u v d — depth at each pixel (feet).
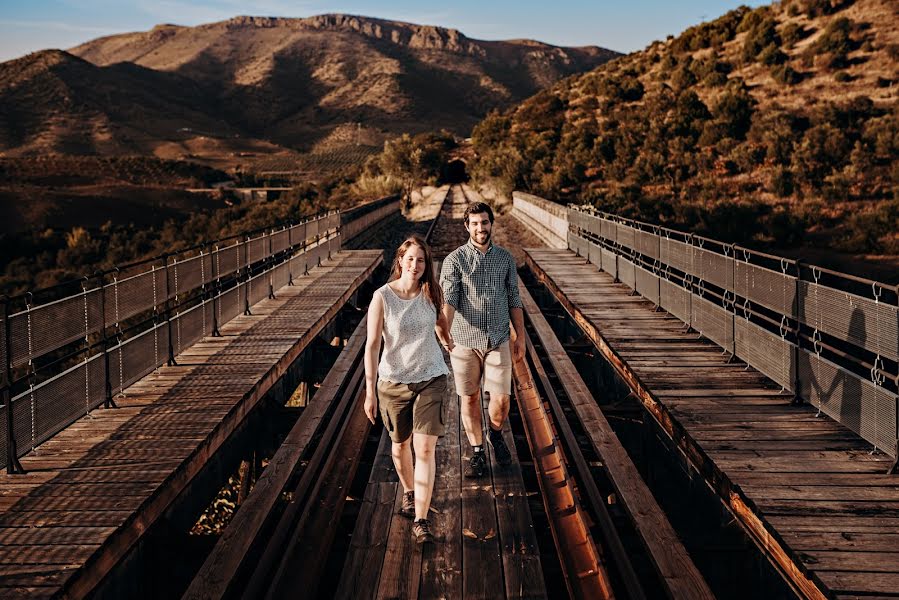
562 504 16.65
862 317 17.22
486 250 16.80
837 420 18.97
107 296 21.75
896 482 15.79
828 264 88.63
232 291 34.14
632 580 13.42
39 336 17.85
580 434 25.18
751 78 207.62
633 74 259.39
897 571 12.24
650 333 31.32
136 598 15.52
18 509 14.90
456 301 16.69
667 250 34.86
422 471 14.61
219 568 13.47
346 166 622.54
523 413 23.09
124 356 22.75
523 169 160.15
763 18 241.35
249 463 25.23
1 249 180.45
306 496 16.96
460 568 13.75
